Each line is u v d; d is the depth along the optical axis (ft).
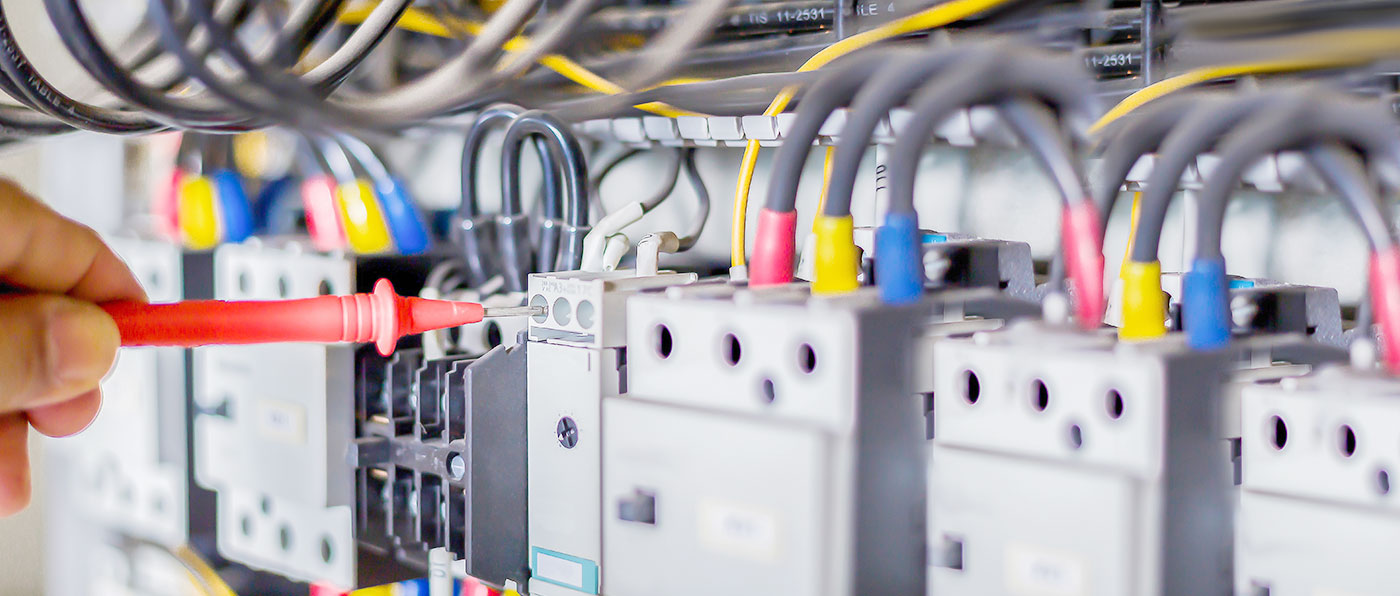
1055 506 1.58
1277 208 2.33
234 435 3.02
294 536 2.93
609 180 3.40
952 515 1.68
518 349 2.28
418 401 2.57
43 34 4.30
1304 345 1.81
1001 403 1.66
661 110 2.77
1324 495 1.51
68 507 4.09
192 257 3.30
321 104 2.03
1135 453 1.54
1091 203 1.73
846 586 1.70
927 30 2.47
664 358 1.92
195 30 2.18
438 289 2.94
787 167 1.87
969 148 2.71
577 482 2.10
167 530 3.59
